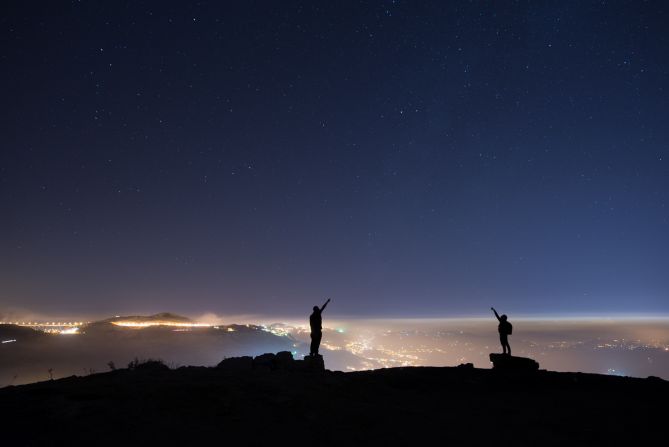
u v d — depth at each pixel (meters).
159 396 9.97
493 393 12.82
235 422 8.71
